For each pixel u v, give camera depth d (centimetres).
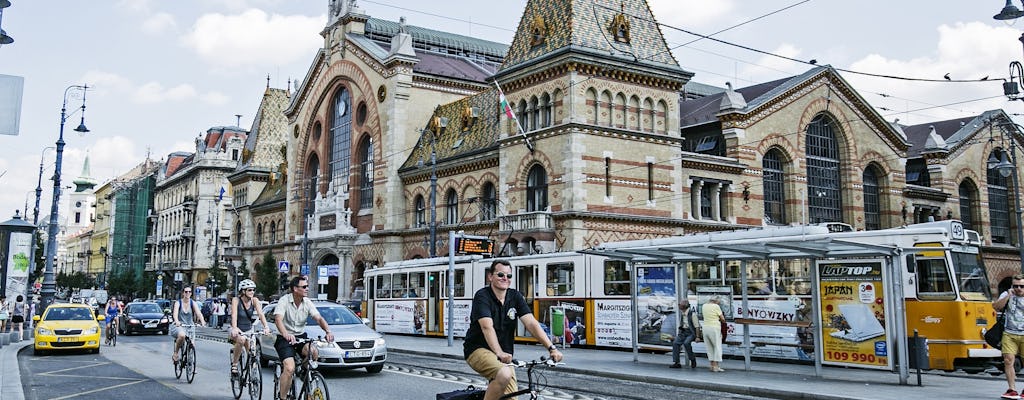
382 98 5566
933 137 5656
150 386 1744
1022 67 2189
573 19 4019
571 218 3834
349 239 5747
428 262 3653
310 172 6700
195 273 9431
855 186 5156
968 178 5784
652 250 2094
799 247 1756
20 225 3703
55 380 1905
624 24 4178
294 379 1230
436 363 2342
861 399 1437
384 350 1983
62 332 2694
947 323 1984
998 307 1423
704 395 1606
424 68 5662
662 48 4312
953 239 2038
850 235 2177
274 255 7019
